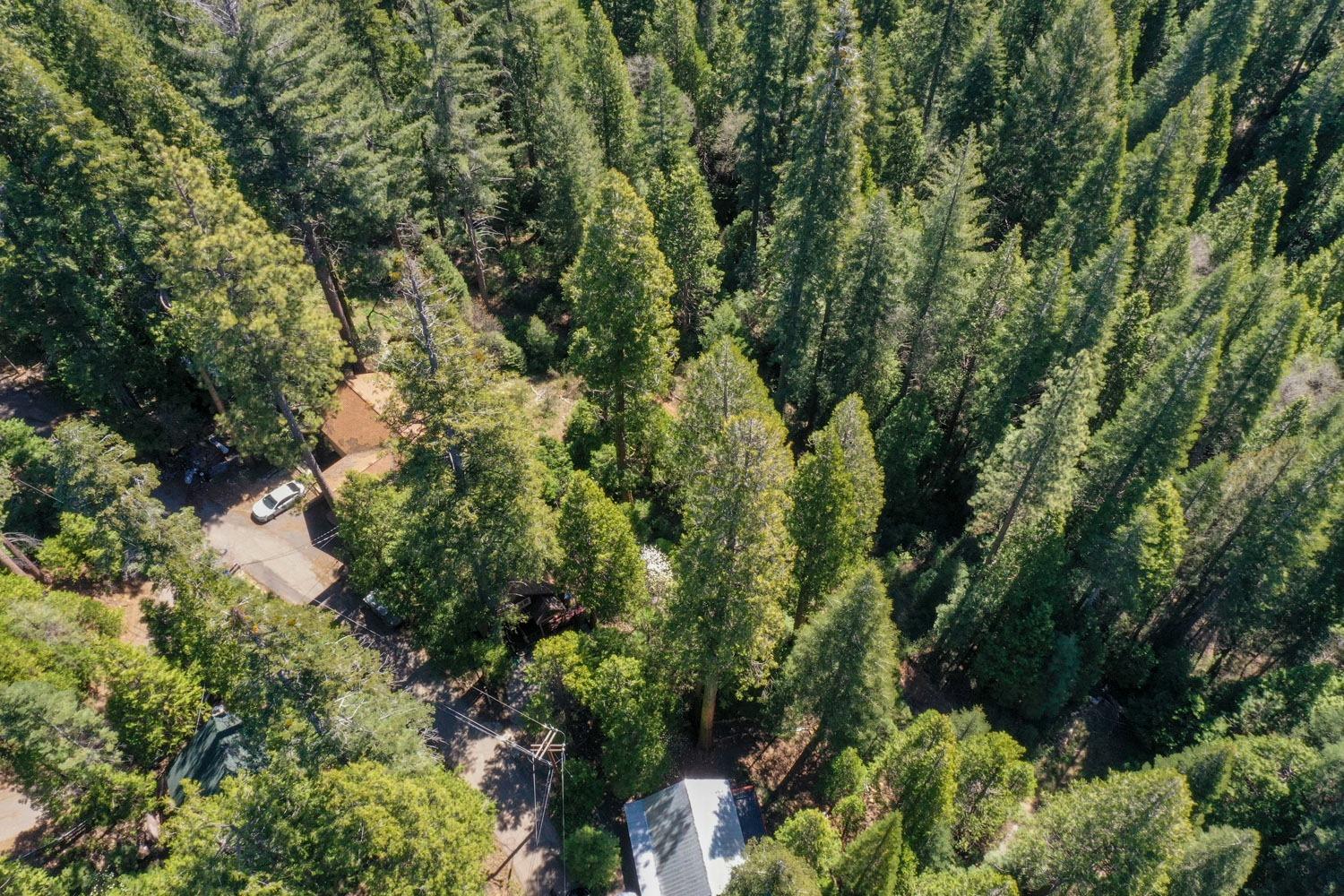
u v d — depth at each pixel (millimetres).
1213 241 56406
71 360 42594
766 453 25438
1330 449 38562
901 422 45719
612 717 31078
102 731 29359
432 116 50219
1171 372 39562
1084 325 43062
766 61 52469
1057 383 35469
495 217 57906
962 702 41750
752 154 56969
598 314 40188
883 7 79062
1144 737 41906
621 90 58938
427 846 22922
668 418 44938
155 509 31594
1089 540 41719
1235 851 27953
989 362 45406
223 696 32312
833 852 28281
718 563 26922
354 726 25312
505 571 33719
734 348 37781
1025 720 41250
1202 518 42312
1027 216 62375
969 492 51062
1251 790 34469
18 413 47781
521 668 36094
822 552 34219
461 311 49281
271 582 40406
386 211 46406
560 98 52094
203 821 23141
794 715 32750
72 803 29172
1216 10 69438
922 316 47781
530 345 52781
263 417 36656
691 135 67375
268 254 34406
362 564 37094
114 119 44125
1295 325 43719
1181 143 56094
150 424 46406
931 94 66000
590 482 34719
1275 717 39469
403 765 25938
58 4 45094
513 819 32219
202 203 33938
